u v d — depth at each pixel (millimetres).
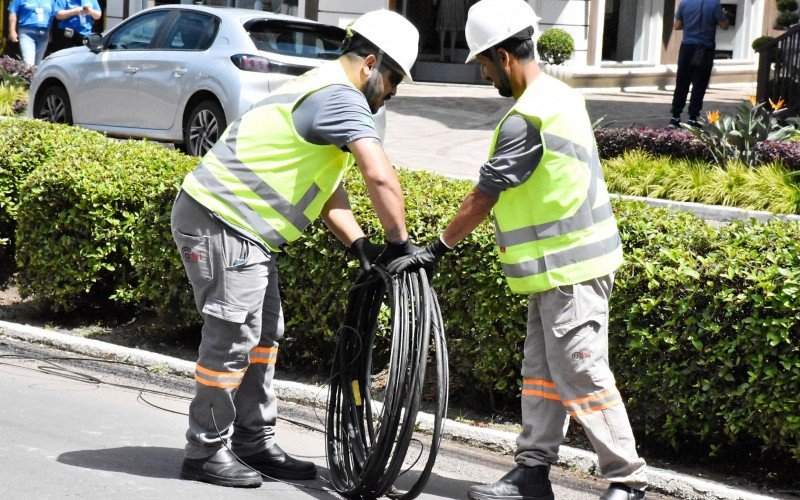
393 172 5008
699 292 5766
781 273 5551
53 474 5441
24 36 20031
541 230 5105
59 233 8312
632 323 5980
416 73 24844
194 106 13406
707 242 6062
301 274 7145
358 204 7020
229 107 12844
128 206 8047
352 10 24016
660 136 13453
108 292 8625
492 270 6367
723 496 5531
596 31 25281
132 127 14156
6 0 24703
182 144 14508
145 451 5957
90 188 8039
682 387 5891
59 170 8203
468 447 6340
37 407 6621
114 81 14242
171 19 13992
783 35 16844
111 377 7570
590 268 5090
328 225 5613
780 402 5547
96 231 8078
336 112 5023
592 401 5113
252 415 5625
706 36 17062
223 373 5289
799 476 5867
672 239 6148
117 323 8516
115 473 5520
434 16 24781
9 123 9984
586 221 5105
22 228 8438
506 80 5234
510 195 5176
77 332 8359
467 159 14578
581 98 5266
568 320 5098
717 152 12977
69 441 6020
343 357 5668
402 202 5035
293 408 6988
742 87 27859
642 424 6281
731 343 5691
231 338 5262
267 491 5438
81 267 8234
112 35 14742
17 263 8586
